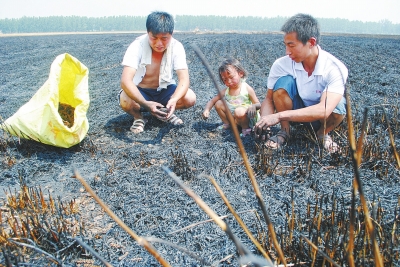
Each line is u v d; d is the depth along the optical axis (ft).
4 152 12.79
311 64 11.68
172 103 13.41
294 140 13.10
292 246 7.11
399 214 7.96
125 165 11.89
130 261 7.34
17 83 27.99
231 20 552.82
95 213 9.19
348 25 647.15
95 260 7.45
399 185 9.90
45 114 12.12
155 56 14.46
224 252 7.47
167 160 12.10
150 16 12.85
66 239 7.88
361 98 19.45
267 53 43.80
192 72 30.14
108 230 8.38
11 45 69.46
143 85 15.20
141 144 13.67
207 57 41.04
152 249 3.46
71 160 12.39
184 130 14.83
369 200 8.97
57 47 61.62
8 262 5.71
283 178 10.57
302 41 10.71
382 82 24.07
